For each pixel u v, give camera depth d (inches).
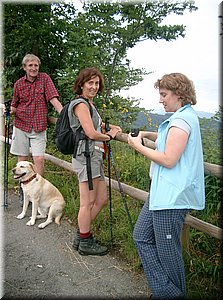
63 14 258.4
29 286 113.6
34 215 156.8
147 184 172.2
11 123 227.3
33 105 167.8
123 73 320.8
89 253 131.2
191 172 89.2
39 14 235.8
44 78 169.0
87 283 116.3
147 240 101.5
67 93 227.3
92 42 302.0
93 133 118.9
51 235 146.8
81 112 117.7
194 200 91.4
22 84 167.6
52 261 128.0
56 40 242.8
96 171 126.4
